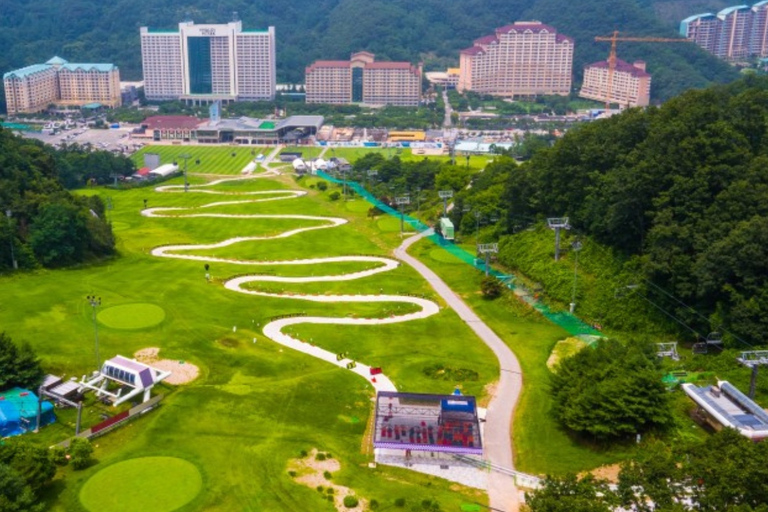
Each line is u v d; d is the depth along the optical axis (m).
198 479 116.75
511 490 117.69
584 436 131.00
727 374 148.88
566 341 175.62
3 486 100.25
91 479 115.75
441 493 115.69
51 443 127.31
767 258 157.12
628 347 144.62
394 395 139.88
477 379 155.12
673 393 143.25
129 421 134.12
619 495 99.62
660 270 173.75
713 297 168.25
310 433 132.25
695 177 179.12
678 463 111.88
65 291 198.38
